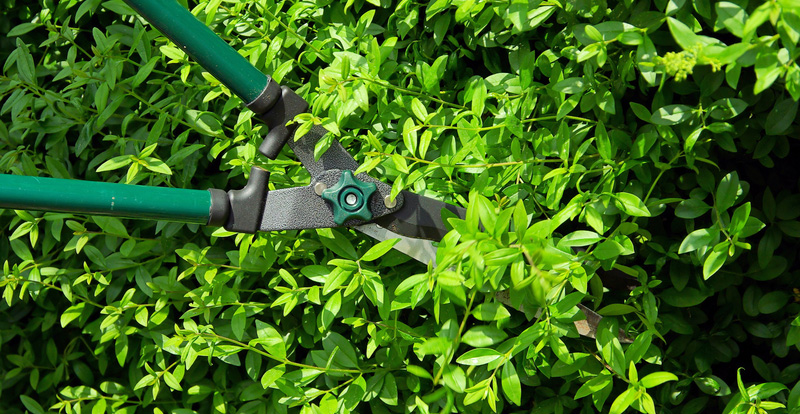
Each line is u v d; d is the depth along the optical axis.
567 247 1.24
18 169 1.76
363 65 1.44
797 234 1.40
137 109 1.82
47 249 1.84
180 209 1.23
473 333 1.15
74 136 2.00
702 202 1.33
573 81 1.29
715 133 1.30
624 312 1.34
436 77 1.44
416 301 1.24
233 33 1.71
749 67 1.32
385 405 1.54
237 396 1.73
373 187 1.28
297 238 1.50
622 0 1.33
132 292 1.65
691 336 1.50
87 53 1.88
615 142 1.35
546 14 1.30
